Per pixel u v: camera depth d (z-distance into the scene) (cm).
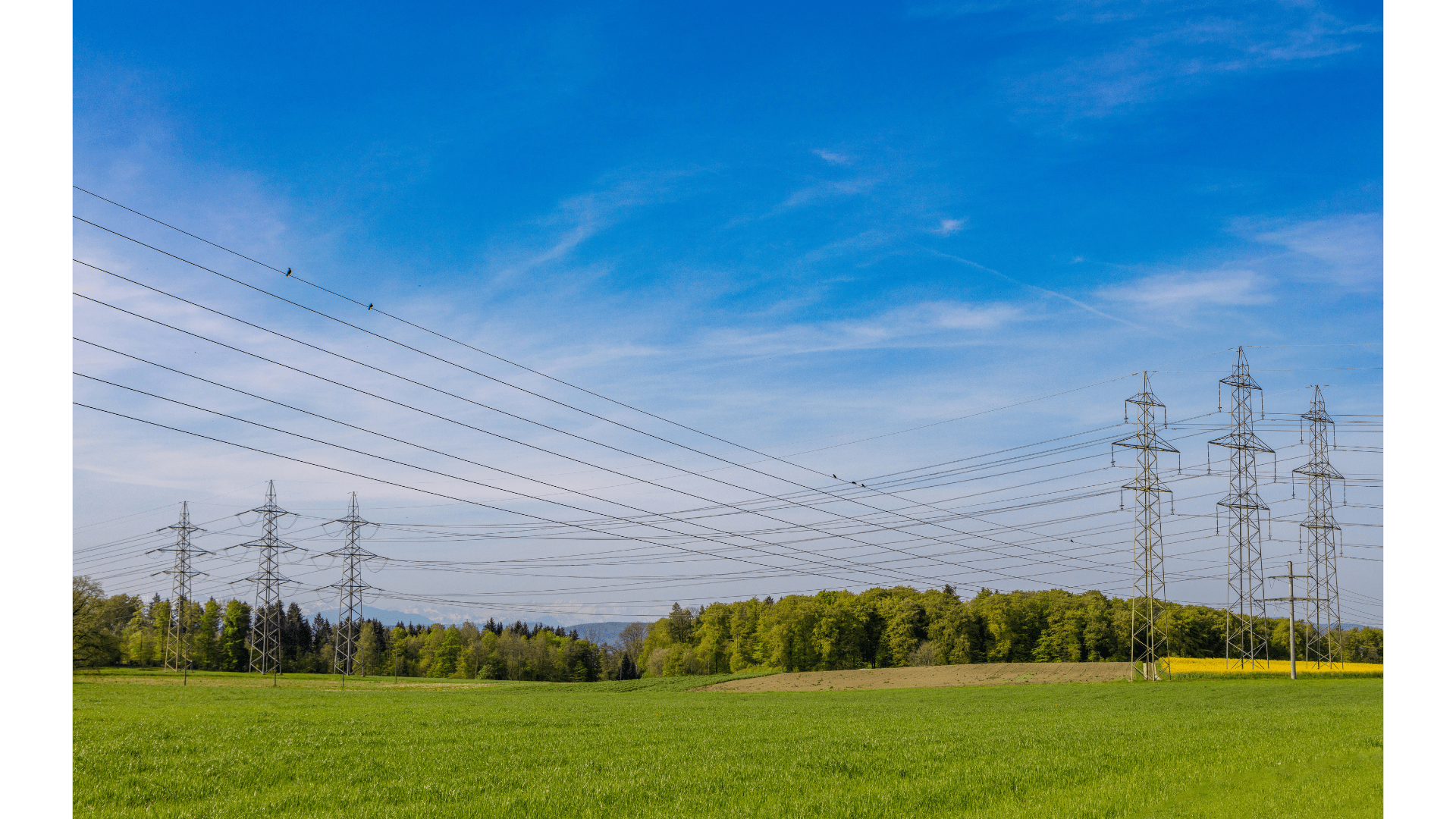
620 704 6034
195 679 9481
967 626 12594
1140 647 11775
